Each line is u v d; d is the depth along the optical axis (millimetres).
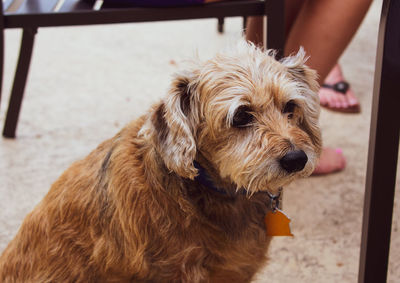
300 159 861
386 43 866
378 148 898
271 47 1056
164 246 898
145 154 903
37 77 1717
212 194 904
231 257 917
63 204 945
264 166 863
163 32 2016
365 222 929
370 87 1591
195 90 903
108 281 950
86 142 1380
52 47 1929
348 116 1464
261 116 883
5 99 1577
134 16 1062
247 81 876
